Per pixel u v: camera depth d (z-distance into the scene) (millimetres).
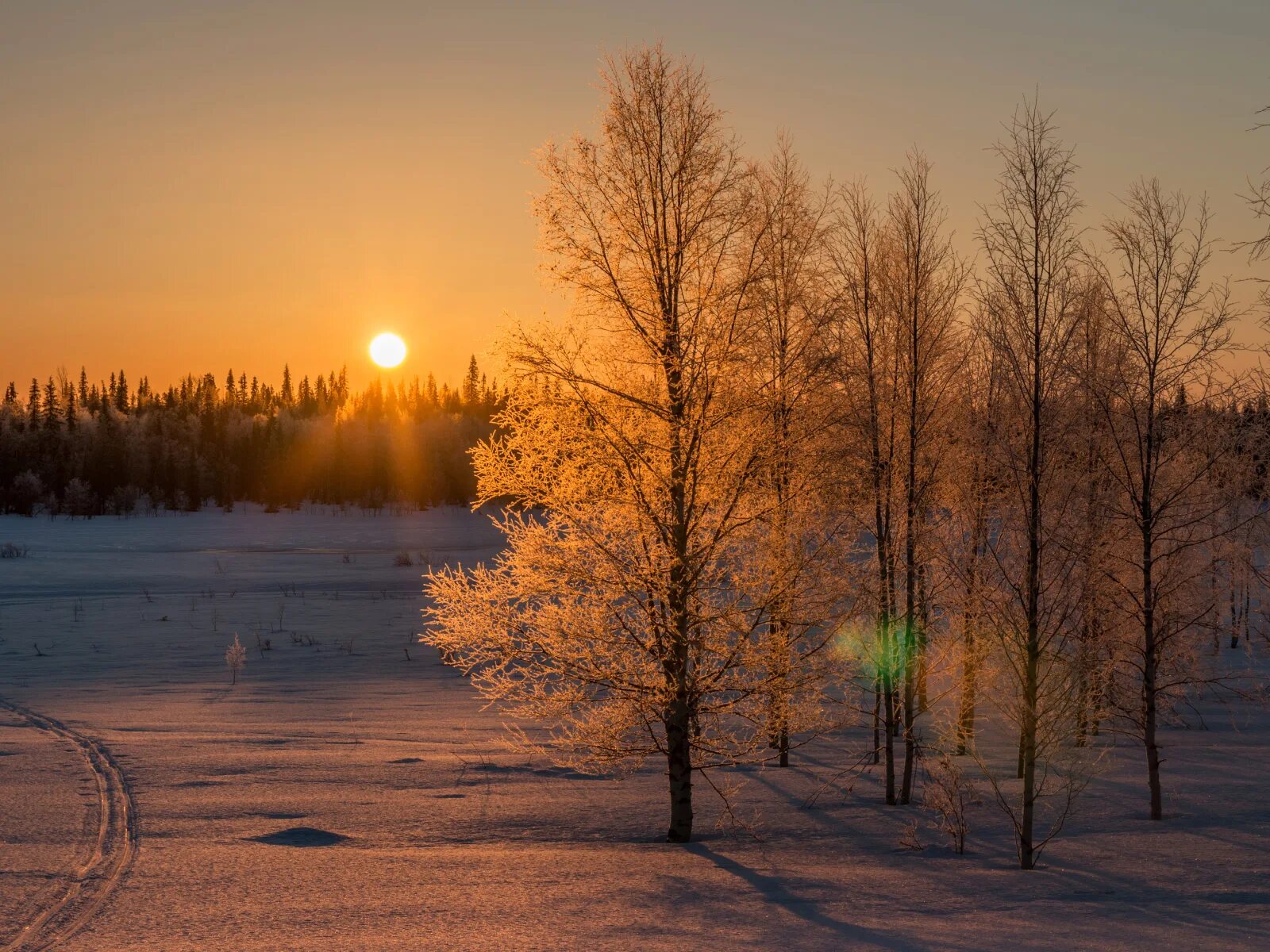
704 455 10414
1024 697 9992
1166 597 13250
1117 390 12219
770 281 13109
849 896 8352
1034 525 10180
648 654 10586
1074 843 10617
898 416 13312
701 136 10633
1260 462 12766
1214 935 7230
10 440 121375
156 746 14617
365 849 9852
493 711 18266
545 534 10430
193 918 7520
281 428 141250
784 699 10586
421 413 163125
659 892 8391
